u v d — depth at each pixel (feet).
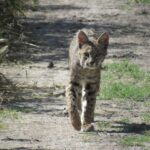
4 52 95.30
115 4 162.20
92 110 66.44
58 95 80.07
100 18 144.15
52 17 143.95
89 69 65.10
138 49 112.98
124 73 92.79
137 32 130.21
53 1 167.94
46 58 102.68
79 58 65.41
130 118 70.69
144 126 67.56
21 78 88.48
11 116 70.28
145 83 87.61
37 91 81.82
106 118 70.54
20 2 125.59
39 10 152.76
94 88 66.44
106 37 66.39
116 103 77.30
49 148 59.41
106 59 103.14
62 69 94.99
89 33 68.18
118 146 60.54
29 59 101.19
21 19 130.11
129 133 64.80
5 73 91.45
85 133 64.54
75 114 65.00
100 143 61.36
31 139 62.23
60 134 64.13
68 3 164.96
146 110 74.54
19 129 65.62
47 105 75.46
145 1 163.53
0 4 113.09
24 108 73.82
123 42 119.03
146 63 101.65
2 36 106.42
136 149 59.72
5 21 112.06
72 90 65.98
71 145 60.54
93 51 65.05
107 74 91.45
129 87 83.41
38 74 91.30
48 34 123.85
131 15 148.56
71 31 128.77
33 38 119.14
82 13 150.20
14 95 79.41
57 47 111.96
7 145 60.18
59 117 70.44
